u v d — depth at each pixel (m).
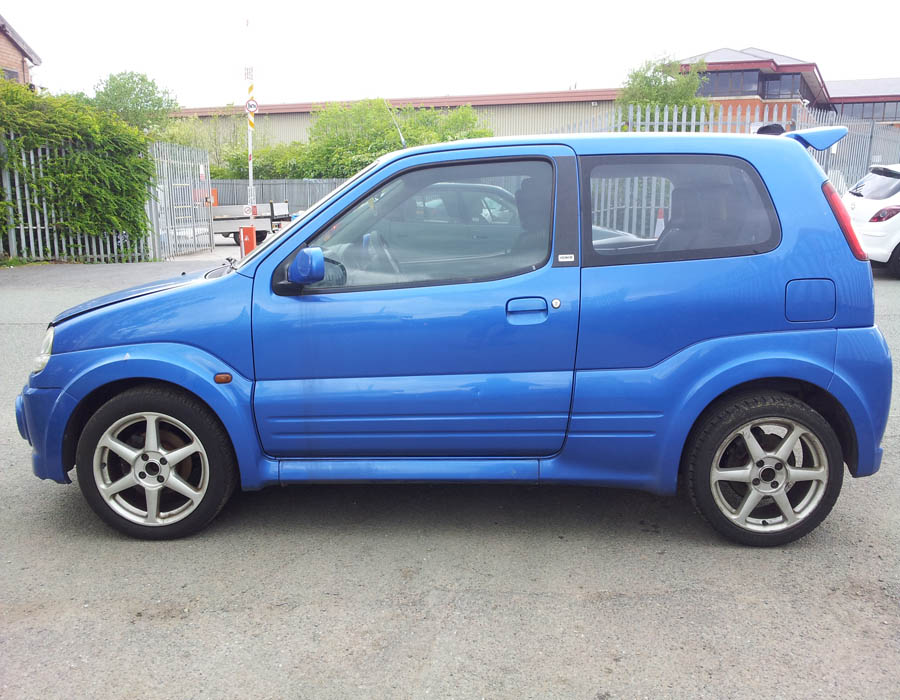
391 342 3.62
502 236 3.67
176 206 19.36
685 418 3.59
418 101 42.41
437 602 3.24
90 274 13.77
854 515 4.12
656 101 24.41
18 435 5.57
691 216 3.65
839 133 3.85
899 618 3.11
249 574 3.50
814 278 3.57
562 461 3.72
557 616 3.13
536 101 41.88
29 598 3.30
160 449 3.77
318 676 2.75
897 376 6.88
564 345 3.58
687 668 2.78
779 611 3.16
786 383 3.70
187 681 2.73
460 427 3.66
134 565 3.60
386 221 3.71
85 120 15.50
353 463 3.77
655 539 3.85
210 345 3.68
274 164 32.81
